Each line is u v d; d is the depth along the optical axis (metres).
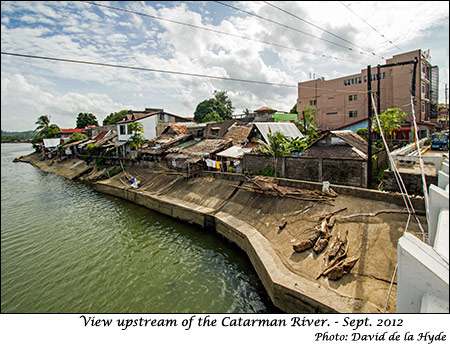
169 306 11.17
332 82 42.62
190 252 15.65
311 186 15.87
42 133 83.25
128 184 30.05
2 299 12.50
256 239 13.66
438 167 12.45
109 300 11.93
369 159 14.27
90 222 21.95
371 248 10.41
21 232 20.44
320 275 9.92
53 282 13.62
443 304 3.58
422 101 35.69
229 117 63.09
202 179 24.02
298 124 34.22
